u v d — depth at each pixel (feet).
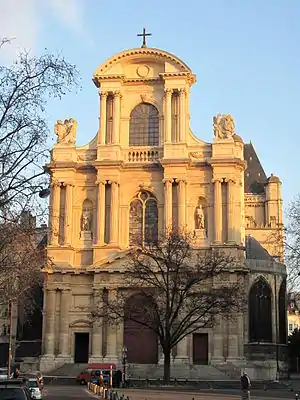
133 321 233.14
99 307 233.35
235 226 247.50
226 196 249.55
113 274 244.63
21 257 144.46
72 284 250.16
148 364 239.09
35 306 247.50
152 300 211.00
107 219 252.62
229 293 217.97
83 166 258.98
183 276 221.46
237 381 221.46
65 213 253.85
